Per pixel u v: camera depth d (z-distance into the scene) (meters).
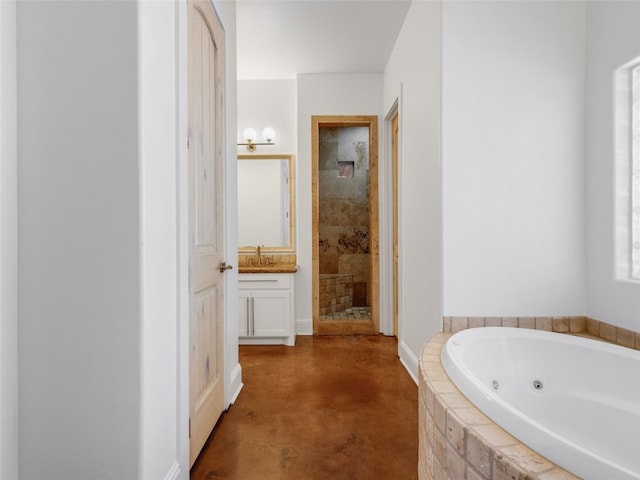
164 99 1.21
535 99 1.96
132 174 1.05
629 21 1.68
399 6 2.65
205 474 1.49
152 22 1.13
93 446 1.06
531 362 1.67
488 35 1.95
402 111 2.89
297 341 3.48
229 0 2.17
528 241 1.97
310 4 2.63
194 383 1.52
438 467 1.13
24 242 1.07
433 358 1.53
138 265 1.05
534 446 0.87
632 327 1.66
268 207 3.88
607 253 1.81
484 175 1.97
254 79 3.88
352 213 4.56
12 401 1.06
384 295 3.70
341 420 1.93
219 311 1.91
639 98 1.72
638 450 1.37
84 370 1.06
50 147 1.06
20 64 1.06
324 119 3.73
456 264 1.97
